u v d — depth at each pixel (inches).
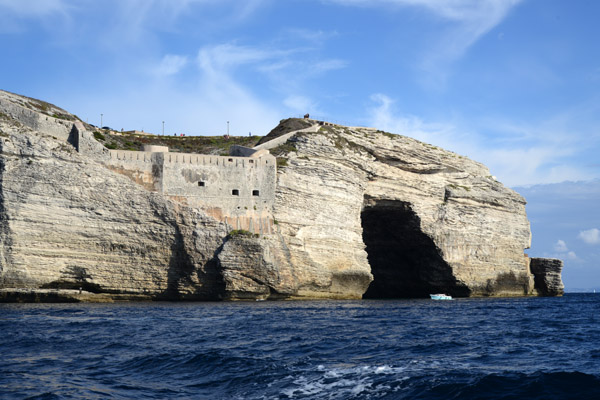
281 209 3609.7
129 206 3245.6
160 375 1215.6
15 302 2957.7
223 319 2193.7
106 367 1285.7
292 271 3558.1
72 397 1053.8
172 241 3321.9
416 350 1501.0
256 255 3353.8
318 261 3737.7
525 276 5167.3
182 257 3334.2
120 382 1160.8
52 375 1209.4
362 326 2041.1
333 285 3823.8
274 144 3961.6
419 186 4512.8
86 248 3129.9
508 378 1134.4
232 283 3299.7
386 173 4340.6
